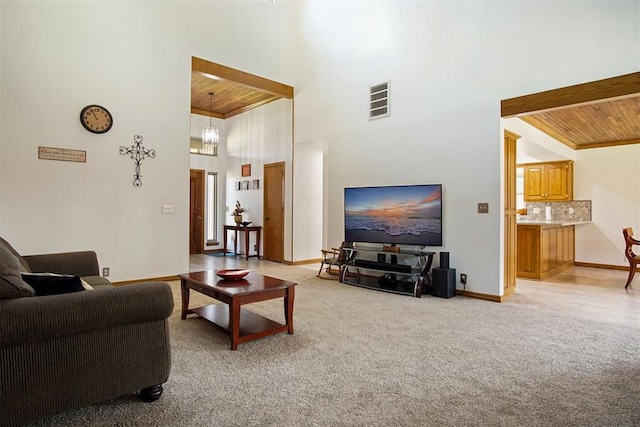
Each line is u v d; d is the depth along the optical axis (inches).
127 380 72.0
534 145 213.5
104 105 179.5
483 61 166.1
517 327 126.3
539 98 149.9
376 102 208.2
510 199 175.9
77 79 171.9
